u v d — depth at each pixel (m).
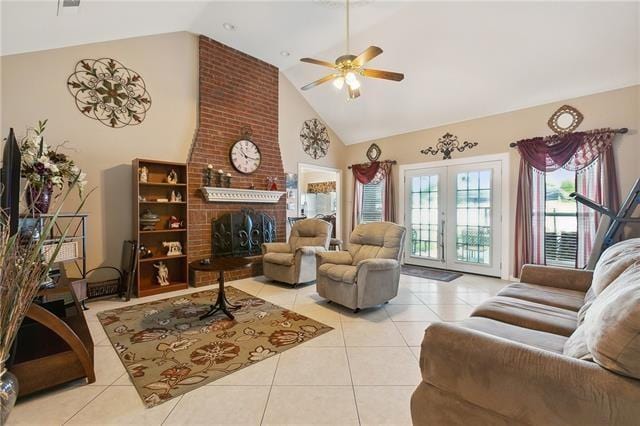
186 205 4.05
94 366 2.08
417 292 3.92
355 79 2.98
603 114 3.71
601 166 3.66
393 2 3.49
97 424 1.54
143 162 3.76
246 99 4.81
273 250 4.48
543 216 4.16
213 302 3.44
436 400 1.23
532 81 3.95
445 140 5.26
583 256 3.83
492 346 1.10
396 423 1.54
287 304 3.40
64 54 3.33
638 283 1.07
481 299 3.62
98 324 2.80
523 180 4.28
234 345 2.39
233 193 4.53
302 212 7.98
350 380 1.92
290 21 3.87
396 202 5.98
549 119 4.12
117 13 3.07
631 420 0.84
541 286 2.44
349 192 6.74
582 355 1.07
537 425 0.98
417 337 2.55
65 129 3.34
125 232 3.79
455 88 4.50
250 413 1.62
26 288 1.27
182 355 2.23
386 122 5.75
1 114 2.98
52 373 1.76
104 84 3.60
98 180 3.58
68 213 3.34
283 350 2.31
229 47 4.60
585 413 0.90
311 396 1.76
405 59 4.32
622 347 0.88
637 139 3.49
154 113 3.99
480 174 4.86
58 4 2.50
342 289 3.14
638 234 3.41
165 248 4.08
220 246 4.43
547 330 1.65
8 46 2.86
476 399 1.11
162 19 3.60
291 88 5.69
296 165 5.77
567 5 3.02
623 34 3.12
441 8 3.49
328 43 4.41
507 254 4.57
